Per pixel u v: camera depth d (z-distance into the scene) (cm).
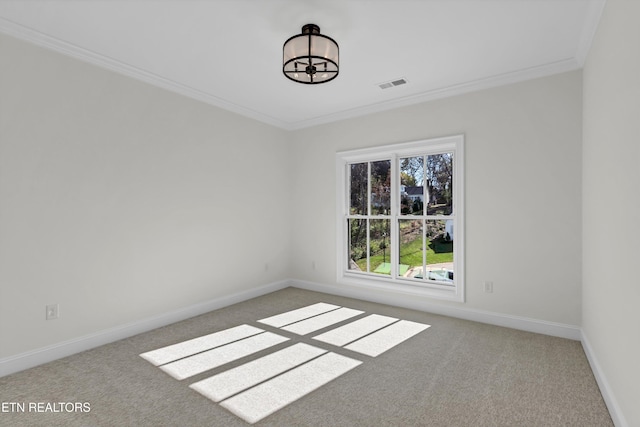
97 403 206
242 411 198
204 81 355
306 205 507
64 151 277
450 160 391
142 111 333
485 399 211
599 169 231
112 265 309
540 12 232
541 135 322
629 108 165
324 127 484
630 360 164
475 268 359
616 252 189
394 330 332
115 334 307
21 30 249
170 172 358
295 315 380
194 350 286
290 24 247
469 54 294
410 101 398
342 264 471
